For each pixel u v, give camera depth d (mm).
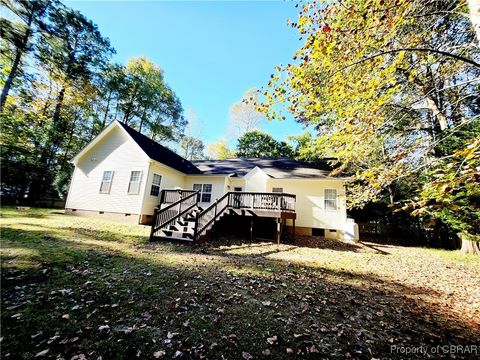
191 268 5328
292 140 28578
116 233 9016
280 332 2912
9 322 2607
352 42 3701
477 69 5719
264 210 10875
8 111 17188
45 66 19703
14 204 16125
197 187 16031
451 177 2520
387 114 6035
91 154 14992
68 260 4828
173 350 2428
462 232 8141
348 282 5379
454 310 4152
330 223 13297
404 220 16031
